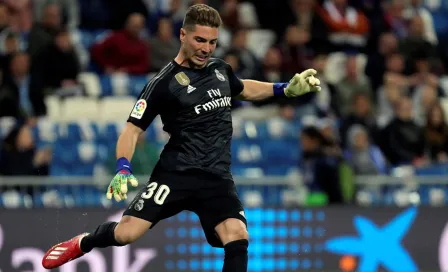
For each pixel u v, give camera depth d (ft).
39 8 156.04
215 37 64.64
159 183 66.03
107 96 146.41
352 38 167.22
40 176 118.62
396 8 174.81
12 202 115.34
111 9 161.89
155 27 157.48
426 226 121.49
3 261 111.65
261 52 166.50
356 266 119.96
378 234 120.78
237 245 64.75
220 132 66.18
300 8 166.81
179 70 65.72
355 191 123.54
